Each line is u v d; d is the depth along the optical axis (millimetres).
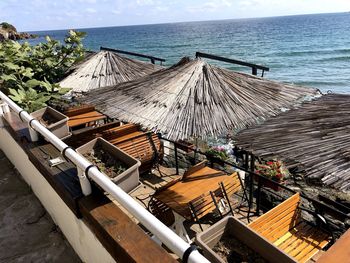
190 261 1195
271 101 4336
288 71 34438
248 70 33812
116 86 5258
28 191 3771
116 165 3072
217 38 71312
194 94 4230
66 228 2809
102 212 2057
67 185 2404
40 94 5715
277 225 3281
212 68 4723
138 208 1508
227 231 2375
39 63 7512
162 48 58250
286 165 2607
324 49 47094
